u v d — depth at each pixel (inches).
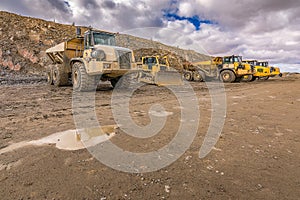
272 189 56.2
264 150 84.5
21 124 120.6
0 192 54.1
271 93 305.7
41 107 176.1
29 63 676.7
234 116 148.9
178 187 57.1
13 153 78.5
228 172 65.9
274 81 658.8
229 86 451.2
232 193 54.3
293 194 53.8
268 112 163.5
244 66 599.2
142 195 53.3
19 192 54.1
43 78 538.9
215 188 56.7
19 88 339.6
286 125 123.4
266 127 119.3
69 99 224.5
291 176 63.2
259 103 210.7
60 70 365.4
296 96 266.5
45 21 989.8
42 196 52.5
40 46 774.5
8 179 60.2
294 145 90.0
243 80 642.2
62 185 57.4
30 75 609.0
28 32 809.5
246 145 90.4
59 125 118.9
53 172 64.5
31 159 73.4
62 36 931.3
